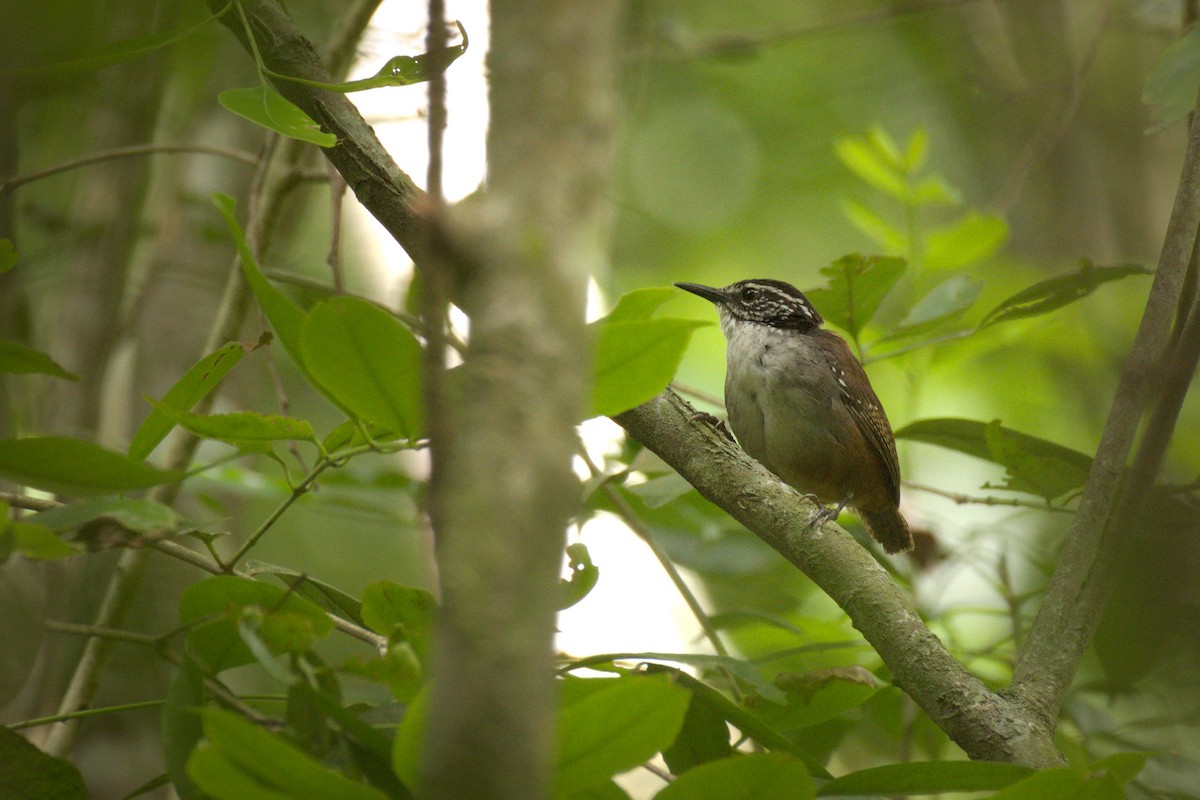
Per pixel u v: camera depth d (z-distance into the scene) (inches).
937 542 395.9
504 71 115.3
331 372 158.4
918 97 757.9
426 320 118.0
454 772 102.0
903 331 346.0
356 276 591.5
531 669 103.8
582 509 312.0
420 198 239.0
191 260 454.6
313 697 161.9
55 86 418.3
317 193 632.4
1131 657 319.9
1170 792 288.2
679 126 783.1
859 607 244.7
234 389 455.8
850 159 443.2
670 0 778.8
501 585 104.2
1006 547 373.1
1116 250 601.6
